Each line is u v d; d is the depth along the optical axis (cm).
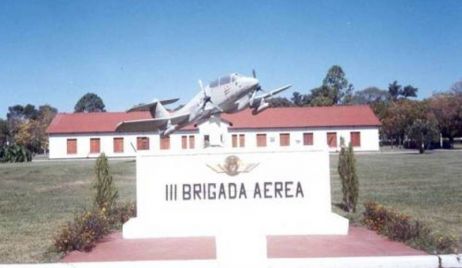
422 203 1619
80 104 13012
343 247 1015
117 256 969
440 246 945
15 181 2834
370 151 5978
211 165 1262
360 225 1286
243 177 1262
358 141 6016
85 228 1092
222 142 1923
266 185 1259
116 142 6019
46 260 921
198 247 1048
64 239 1006
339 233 1180
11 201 1917
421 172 2856
